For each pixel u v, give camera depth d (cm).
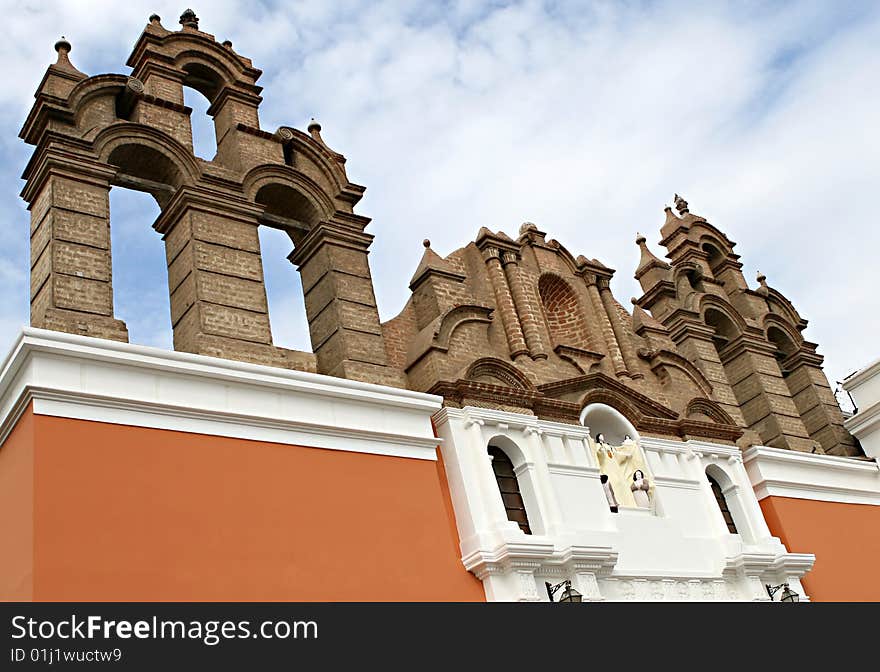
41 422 1645
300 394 1980
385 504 1973
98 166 2058
